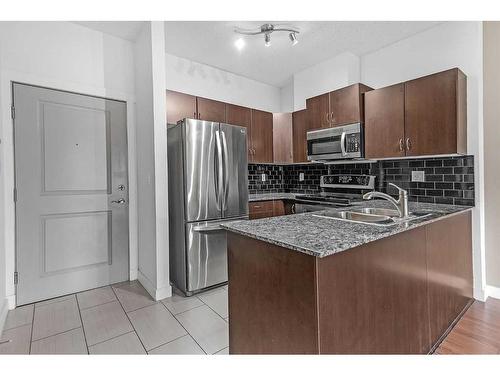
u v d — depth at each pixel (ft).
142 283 8.76
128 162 9.06
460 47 7.66
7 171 7.06
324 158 9.89
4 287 6.81
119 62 8.87
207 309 7.13
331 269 3.31
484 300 7.27
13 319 6.56
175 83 10.50
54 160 7.79
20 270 7.27
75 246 8.13
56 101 7.81
